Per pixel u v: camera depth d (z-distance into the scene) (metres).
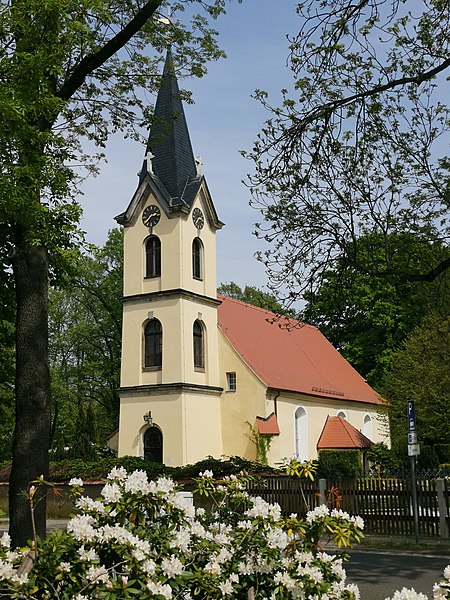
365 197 13.33
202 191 33.22
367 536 17.53
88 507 5.33
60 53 9.52
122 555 4.83
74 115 13.20
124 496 5.38
